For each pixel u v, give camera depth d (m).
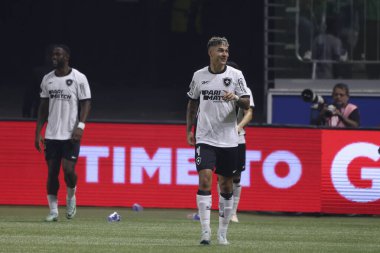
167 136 42.81
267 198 42.62
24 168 43.25
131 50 76.31
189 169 42.75
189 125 30.03
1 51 76.44
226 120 29.08
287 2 52.44
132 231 34.12
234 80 29.03
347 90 44.84
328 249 29.59
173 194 42.78
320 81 52.50
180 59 75.12
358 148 42.56
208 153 28.95
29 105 48.59
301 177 42.59
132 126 42.88
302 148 42.62
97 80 75.25
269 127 42.59
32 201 43.25
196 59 74.94
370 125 51.84
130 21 76.88
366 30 52.03
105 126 42.97
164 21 75.44
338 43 52.25
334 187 42.59
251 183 42.69
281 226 37.19
